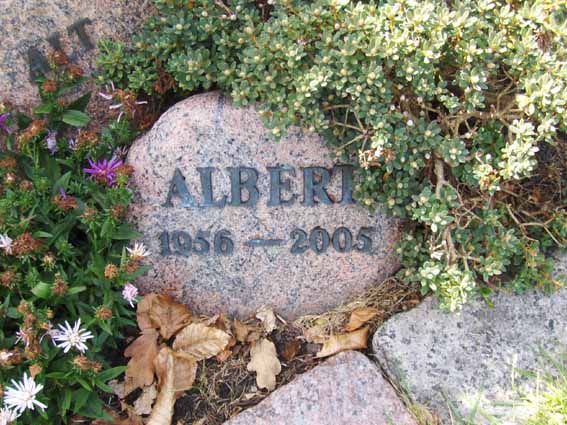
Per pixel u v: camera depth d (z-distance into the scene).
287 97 0.57
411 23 0.54
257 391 0.59
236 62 0.60
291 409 0.55
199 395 0.58
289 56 0.55
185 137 0.59
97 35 0.65
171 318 0.61
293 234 0.62
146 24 0.63
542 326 0.60
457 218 0.59
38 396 0.51
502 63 0.60
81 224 0.60
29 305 0.52
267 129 0.59
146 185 0.61
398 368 0.58
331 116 0.59
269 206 0.61
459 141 0.56
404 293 0.63
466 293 0.57
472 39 0.55
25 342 0.52
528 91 0.55
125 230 0.59
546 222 0.62
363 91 0.55
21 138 0.59
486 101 0.60
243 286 0.64
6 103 0.62
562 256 0.64
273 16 0.61
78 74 0.62
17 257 0.55
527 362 0.58
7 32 0.63
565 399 0.53
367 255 0.63
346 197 0.61
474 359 0.58
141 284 0.63
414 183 0.59
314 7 0.55
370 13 0.55
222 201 0.61
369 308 0.63
